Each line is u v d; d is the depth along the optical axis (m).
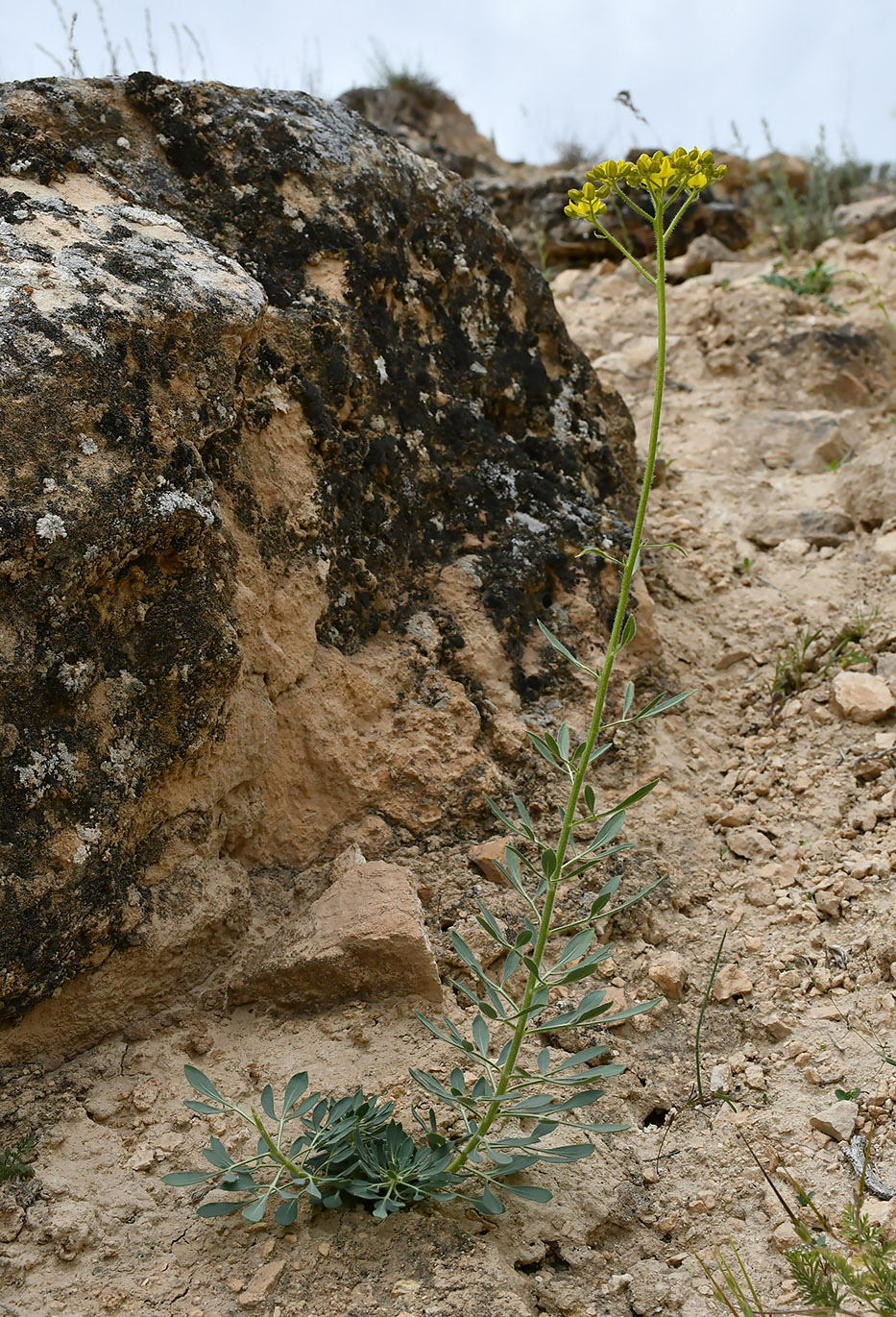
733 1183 2.43
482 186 8.05
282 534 3.00
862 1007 2.76
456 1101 2.20
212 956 2.75
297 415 3.11
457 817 3.14
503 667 3.42
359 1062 2.55
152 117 3.24
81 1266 2.11
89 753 2.44
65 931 2.39
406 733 3.17
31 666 2.32
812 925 3.04
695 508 4.72
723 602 4.24
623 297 6.70
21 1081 2.42
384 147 3.65
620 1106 2.59
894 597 4.10
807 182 8.73
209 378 2.72
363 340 3.33
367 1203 2.23
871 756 3.49
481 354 3.82
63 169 3.02
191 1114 2.41
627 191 7.36
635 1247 2.33
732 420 5.37
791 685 3.88
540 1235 2.26
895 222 7.58
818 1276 2.03
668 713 3.74
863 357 5.56
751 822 3.41
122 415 2.51
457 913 2.95
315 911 2.77
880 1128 2.46
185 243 2.93
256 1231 2.19
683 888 3.18
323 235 3.33
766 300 5.84
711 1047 2.79
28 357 2.40
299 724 3.00
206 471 2.76
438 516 3.52
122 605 2.54
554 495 3.78
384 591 3.34
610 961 2.94
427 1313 2.02
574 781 2.21
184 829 2.71
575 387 4.14
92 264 2.66
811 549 4.49
